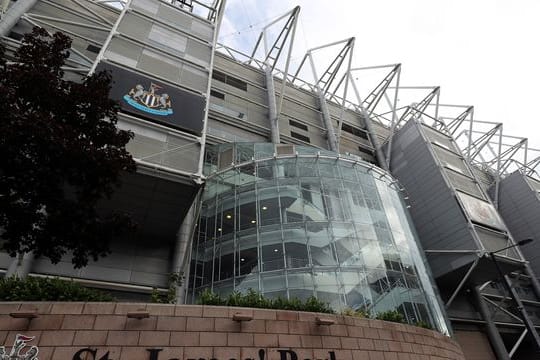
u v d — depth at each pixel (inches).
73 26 1234.0
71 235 441.1
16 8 1064.8
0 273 748.0
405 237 1027.3
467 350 1355.8
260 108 1632.6
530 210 1975.9
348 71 1768.0
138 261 938.1
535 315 1706.4
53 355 346.3
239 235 924.0
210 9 1668.3
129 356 365.7
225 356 398.3
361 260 872.3
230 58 1759.4
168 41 1203.2
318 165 1061.8
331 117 1948.8
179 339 393.1
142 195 852.0
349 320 504.1
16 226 404.2
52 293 405.4
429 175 1630.2
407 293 870.4
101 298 431.2
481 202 1572.3
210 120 1424.7
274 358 418.6
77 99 455.8
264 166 1046.4
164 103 959.6
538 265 1845.5
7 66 435.5
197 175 844.6
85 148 426.3
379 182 1118.4
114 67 959.0
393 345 512.4
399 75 2009.1
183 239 1009.5
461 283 1359.5
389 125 2272.4
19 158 390.0
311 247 872.9
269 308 504.1
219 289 862.5
